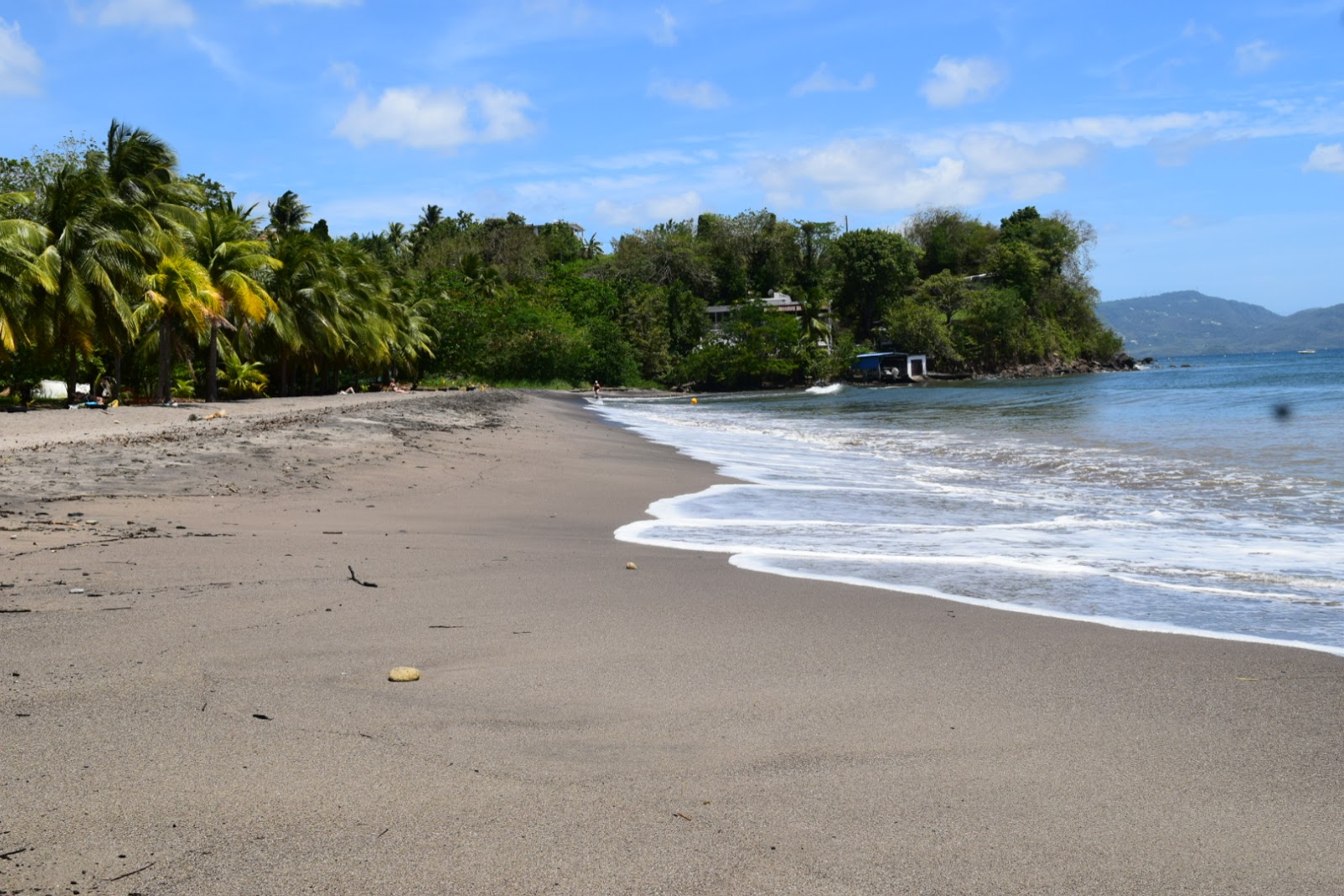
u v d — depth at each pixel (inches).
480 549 385.1
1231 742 173.2
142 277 1384.1
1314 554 390.0
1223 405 1455.5
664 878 123.7
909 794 150.8
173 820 135.0
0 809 136.9
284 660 214.8
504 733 173.8
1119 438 985.5
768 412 2021.4
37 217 1365.7
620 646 238.2
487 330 3629.4
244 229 1691.7
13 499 442.3
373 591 294.7
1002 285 4515.3
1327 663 224.1
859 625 264.5
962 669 220.4
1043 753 168.4
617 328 4060.0
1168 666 223.0
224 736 166.4
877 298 4574.3
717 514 530.0
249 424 969.5
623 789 150.8
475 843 131.2
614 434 1298.0
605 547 408.2
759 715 186.7
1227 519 489.1
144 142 1521.9
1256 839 136.3
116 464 583.8
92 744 160.9
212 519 426.3
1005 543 424.8
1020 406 1744.6
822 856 130.5
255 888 118.6
